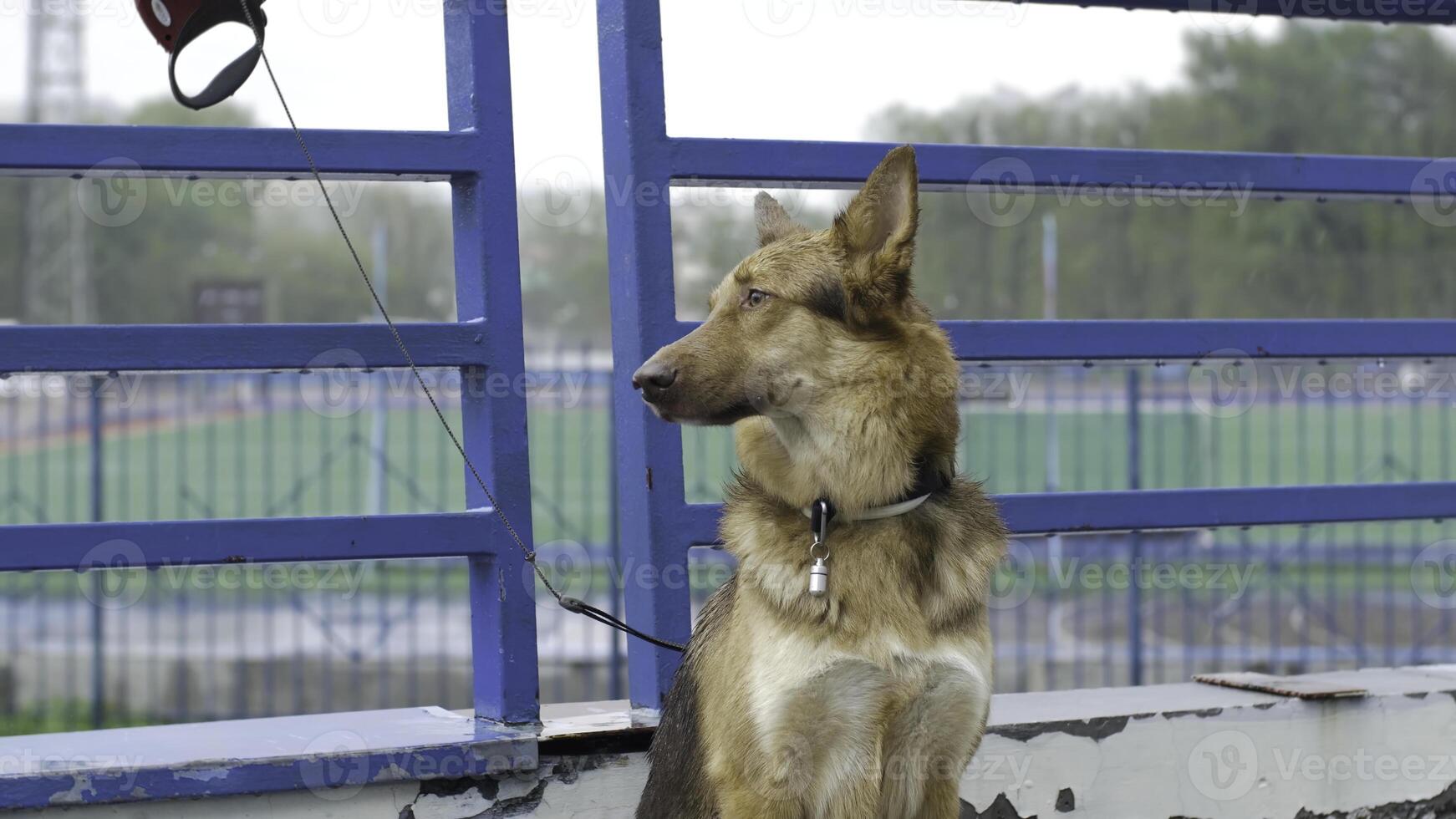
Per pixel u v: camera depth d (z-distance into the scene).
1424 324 4.34
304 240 31.64
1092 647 10.82
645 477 3.80
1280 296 23.97
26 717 9.17
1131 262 24.39
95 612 8.74
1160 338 4.09
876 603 3.08
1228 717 4.03
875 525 3.20
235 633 11.53
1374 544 11.77
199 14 3.33
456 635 11.41
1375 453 17.48
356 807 3.31
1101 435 14.49
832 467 3.22
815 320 3.28
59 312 31.84
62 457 20.25
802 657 3.03
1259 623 11.70
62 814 3.08
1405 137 27.59
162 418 18.38
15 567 3.17
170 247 31.97
